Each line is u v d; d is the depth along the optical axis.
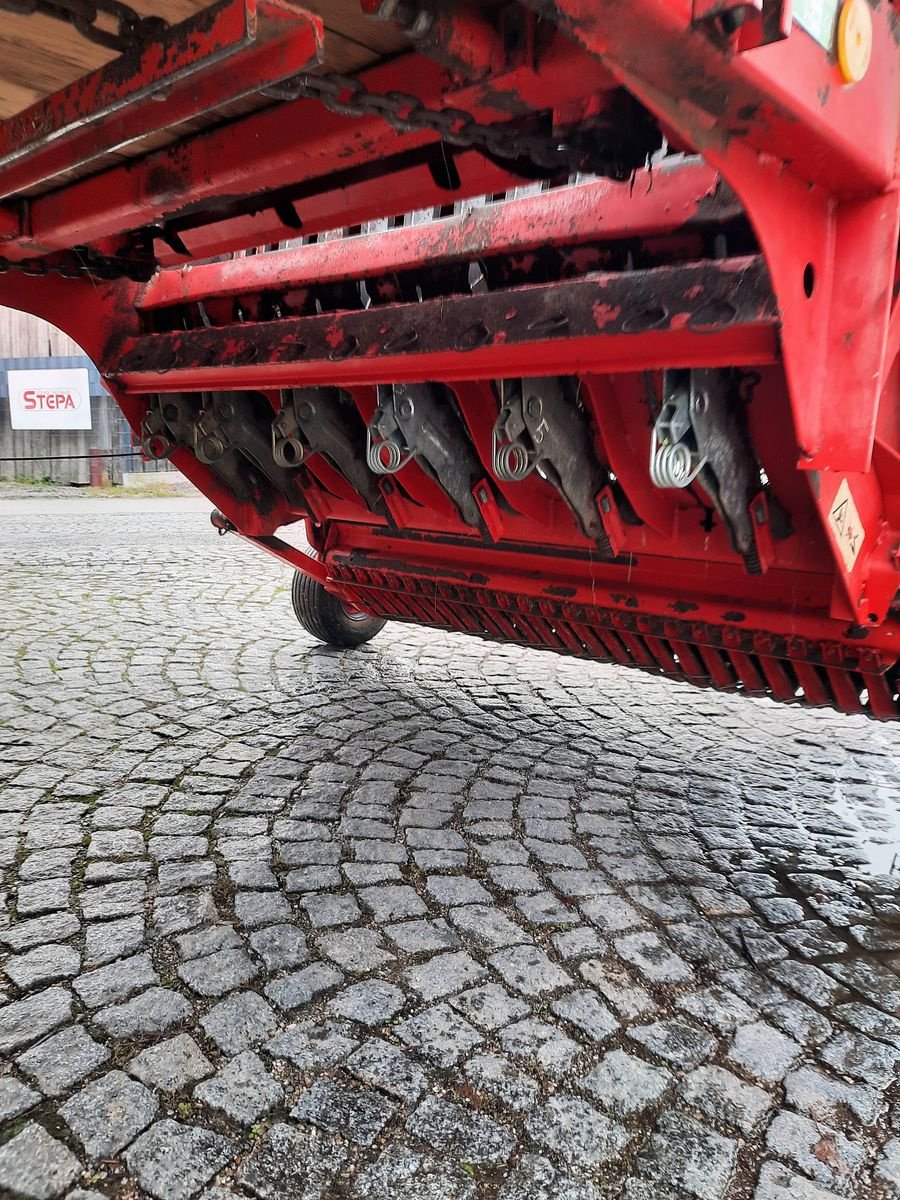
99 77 1.42
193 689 5.07
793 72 1.37
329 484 4.16
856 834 3.62
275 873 3.11
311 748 4.25
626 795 3.90
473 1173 1.94
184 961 2.61
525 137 1.73
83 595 7.34
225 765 4.02
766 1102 2.17
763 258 1.81
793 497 2.84
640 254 2.39
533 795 3.84
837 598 2.75
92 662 5.50
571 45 1.38
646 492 3.06
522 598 3.90
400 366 2.70
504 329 2.36
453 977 2.58
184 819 3.48
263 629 6.48
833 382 1.85
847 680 3.20
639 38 1.16
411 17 1.23
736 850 3.44
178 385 3.47
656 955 2.74
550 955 2.71
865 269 1.78
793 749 4.55
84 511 13.53
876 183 1.72
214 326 3.62
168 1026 2.34
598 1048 2.32
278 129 1.92
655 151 1.89
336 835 3.40
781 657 3.21
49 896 2.91
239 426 3.76
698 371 2.22
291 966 2.60
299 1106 2.09
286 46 1.22
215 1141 1.99
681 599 3.40
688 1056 2.31
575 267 2.56
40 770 3.88
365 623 5.96
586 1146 2.02
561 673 5.69
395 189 2.38
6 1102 2.07
